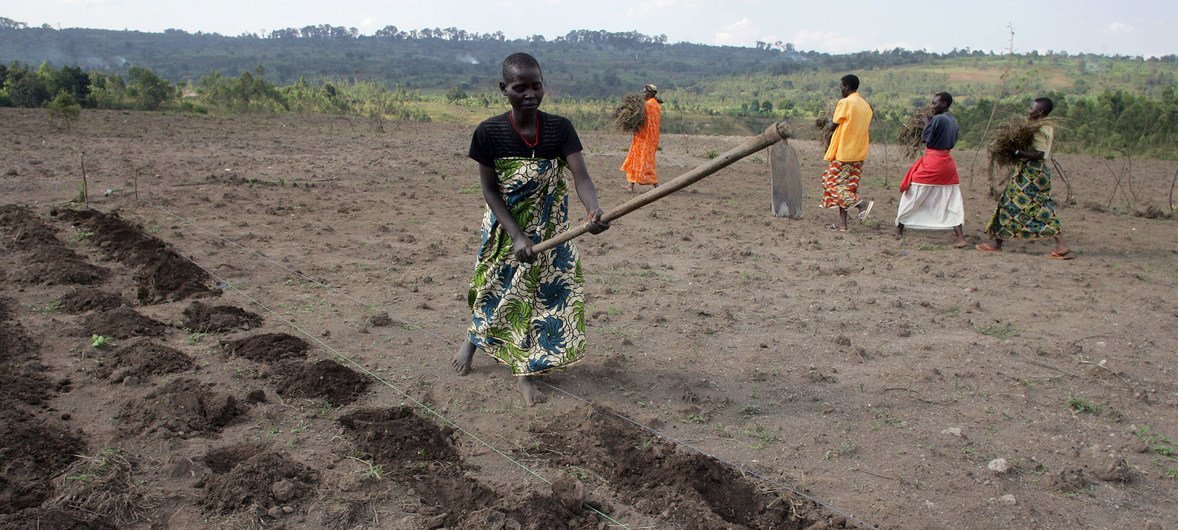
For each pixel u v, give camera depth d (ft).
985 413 14.93
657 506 11.52
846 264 25.61
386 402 14.37
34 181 34.30
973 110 104.27
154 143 53.11
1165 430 14.52
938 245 28.96
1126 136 82.58
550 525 10.85
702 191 41.32
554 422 13.96
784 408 14.90
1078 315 20.81
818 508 11.61
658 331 18.72
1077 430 14.40
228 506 10.93
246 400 13.97
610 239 28.43
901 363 17.20
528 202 14.16
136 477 11.50
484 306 15.10
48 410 13.38
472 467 12.36
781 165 33.53
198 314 18.06
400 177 42.01
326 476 11.82
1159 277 24.97
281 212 30.73
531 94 13.30
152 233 25.72
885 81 435.53
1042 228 27.07
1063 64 418.72
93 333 16.75
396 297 20.47
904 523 11.36
